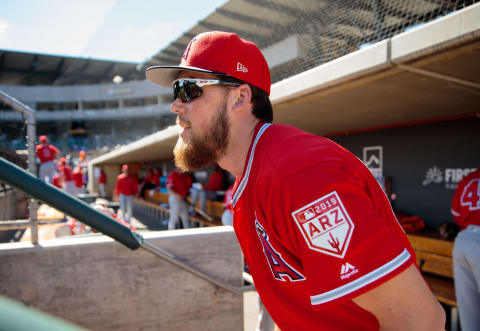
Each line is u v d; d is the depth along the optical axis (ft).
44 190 3.30
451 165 13.69
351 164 2.42
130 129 115.96
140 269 6.16
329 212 2.15
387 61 7.23
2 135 13.58
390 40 7.19
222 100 3.04
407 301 2.10
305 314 2.78
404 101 10.93
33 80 118.73
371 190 2.53
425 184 14.70
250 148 2.89
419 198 14.97
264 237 2.66
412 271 2.13
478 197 8.18
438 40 6.27
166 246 6.31
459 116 13.35
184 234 6.50
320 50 13.53
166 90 105.91
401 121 15.19
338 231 2.13
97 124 117.19
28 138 6.48
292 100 10.70
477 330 8.14
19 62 106.42
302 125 16.35
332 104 11.34
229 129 3.06
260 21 17.97
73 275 5.80
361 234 2.10
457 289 8.50
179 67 3.06
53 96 114.93
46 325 0.65
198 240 6.55
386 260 2.06
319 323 2.73
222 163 3.24
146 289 6.19
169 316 6.32
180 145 3.22
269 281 2.98
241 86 3.03
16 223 5.76
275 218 2.39
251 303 11.53
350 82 8.59
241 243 3.27
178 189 22.68
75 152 100.58
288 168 2.30
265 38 17.72
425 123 14.67
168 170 42.96
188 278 6.45
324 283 2.17
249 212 2.79
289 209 2.25
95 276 5.92
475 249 7.91
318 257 2.19
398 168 15.89
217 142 3.06
